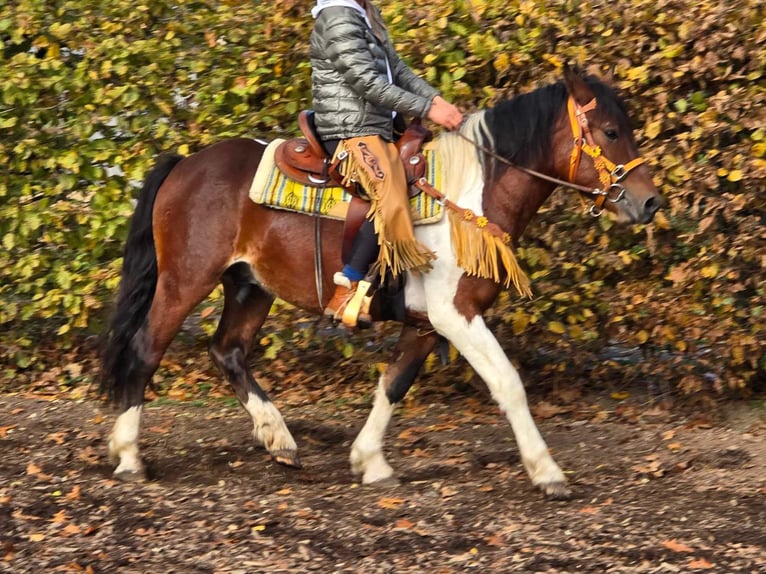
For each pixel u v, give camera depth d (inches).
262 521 196.5
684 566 176.4
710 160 260.8
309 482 225.5
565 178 211.5
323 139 213.0
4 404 277.7
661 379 282.0
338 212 211.9
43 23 286.7
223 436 256.1
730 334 260.4
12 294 298.2
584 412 272.7
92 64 281.1
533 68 265.1
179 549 185.5
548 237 267.1
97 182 291.3
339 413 275.6
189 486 221.0
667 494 211.3
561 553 182.2
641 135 262.8
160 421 267.0
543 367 287.9
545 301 267.1
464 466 232.1
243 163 223.1
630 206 208.2
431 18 265.0
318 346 308.2
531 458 210.5
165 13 289.0
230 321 239.0
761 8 253.6
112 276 280.1
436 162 211.6
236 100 281.7
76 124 281.6
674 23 256.7
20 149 280.1
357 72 201.8
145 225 229.0
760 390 280.5
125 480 221.8
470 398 285.6
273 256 220.5
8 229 287.4
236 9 281.4
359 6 205.9
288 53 278.4
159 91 279.0
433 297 209.3
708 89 264.1
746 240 255.8
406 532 191.6
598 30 260.8
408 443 250.2
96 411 272.1
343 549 185.3
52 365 302.7
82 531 192.7
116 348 226.4
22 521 197.8
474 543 186.9
